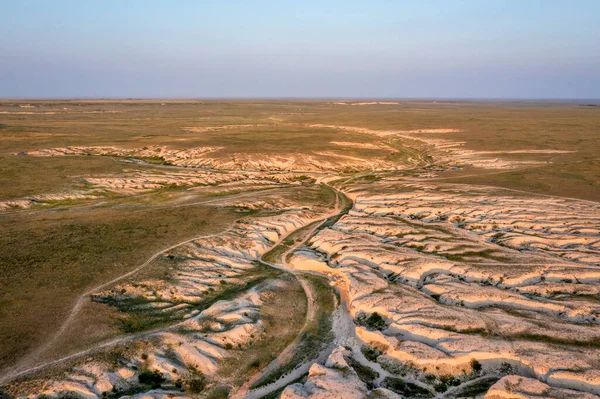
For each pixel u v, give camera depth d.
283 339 35.56
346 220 63.66
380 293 40.12
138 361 30.53
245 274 46.75
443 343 32.03
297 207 72.62
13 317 34.47
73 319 34.72
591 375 27.27
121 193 76.38
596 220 56.09
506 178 84.50
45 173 82.25
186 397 28.48
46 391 26.88
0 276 40.34
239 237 55.12
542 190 74.75
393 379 30.09
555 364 28.64
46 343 31.62
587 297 37.94
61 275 41.62
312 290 43.66
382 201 72.56
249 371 31.61
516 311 36.44
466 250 49.44
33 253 45.72
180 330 34.28
